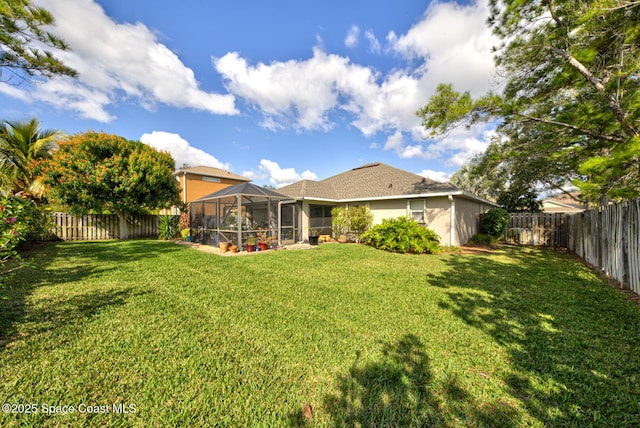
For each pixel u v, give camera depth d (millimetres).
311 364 2641
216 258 8664
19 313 3738
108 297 4508
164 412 2000
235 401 2135
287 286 5402
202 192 20625
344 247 11930
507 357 2785
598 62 6047
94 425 1878
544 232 13953
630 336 3246
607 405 2104
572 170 10852
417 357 2783
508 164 9289
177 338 3111
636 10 4863
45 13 5355
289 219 14219
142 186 12633
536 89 7309
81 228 13625
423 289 5270
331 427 1912
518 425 1914
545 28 6496
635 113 5289
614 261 6004
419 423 1938
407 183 14688
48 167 11195
